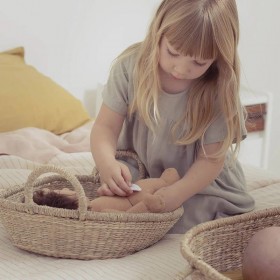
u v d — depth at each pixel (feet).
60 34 8.29
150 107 4.86
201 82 4.84
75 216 4.10
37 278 3.86
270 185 5.93
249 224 4.27
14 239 4.33
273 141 9.89
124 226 4.20
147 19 8.84
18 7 7.94
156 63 4.66
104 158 4.79
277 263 3.62
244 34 9.46
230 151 5.24
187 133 4.87
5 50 8.00
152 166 5.14
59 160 6.30
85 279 3.90
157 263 4.19
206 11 4.40
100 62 8.65
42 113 7.22
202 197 5.10
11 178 5.52
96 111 8.73
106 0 8.48
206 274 3.37
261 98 8.63
